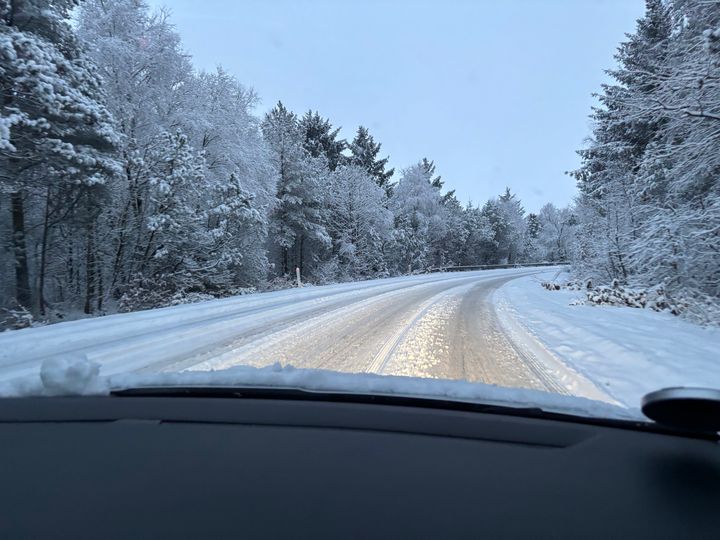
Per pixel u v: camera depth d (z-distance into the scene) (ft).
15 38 33.45
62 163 38.17
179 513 4.47
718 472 5.37
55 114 36.04
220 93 66.03
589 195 65.16
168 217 47.83
